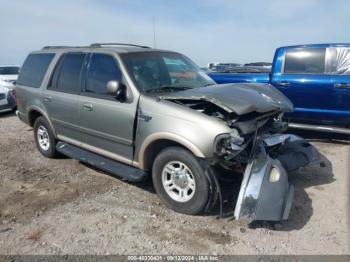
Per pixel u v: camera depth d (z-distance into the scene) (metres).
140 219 3.76
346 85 5.92
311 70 6.39
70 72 5.13
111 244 3.30
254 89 4.32
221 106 3.51
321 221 3.62
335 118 6.19
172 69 4.75
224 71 8.84
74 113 4.91
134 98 4.06
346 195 4.21
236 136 3.40
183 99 3.75
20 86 6.21
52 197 4.38
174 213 3.87
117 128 4.27
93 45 5.05
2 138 7.54
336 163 5.27
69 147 5.37
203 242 3.30
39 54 6.00
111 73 4.42
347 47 6.13
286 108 4.23
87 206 4.10
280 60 6.74
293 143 4.40
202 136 3.46
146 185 4.69
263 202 3.24
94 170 5.34
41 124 5.88
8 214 3.96
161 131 3.74
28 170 5.42
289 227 3.52
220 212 3.62
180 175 3.78
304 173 4.91
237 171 3.65
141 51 4.66
